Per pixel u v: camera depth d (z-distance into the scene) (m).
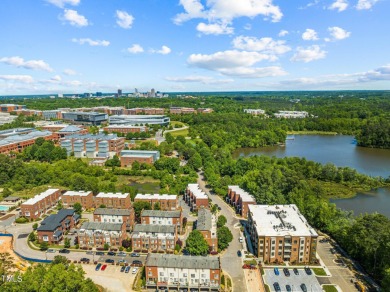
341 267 145.38
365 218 152.62
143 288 132.75
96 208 199.00
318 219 180.75
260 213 173.12
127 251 159.88
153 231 161.75
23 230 184.25
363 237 144.00
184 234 178.75
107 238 162.38
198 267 130.75
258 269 144.50
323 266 146.12
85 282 116.25
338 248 162.00
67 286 110.25
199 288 130.75
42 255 156.62
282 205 183.50
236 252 159.38
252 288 131.38
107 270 143.75
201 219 171.38
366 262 143.50
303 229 154.88
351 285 132.38
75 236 176.75
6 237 175.62
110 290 129.88
